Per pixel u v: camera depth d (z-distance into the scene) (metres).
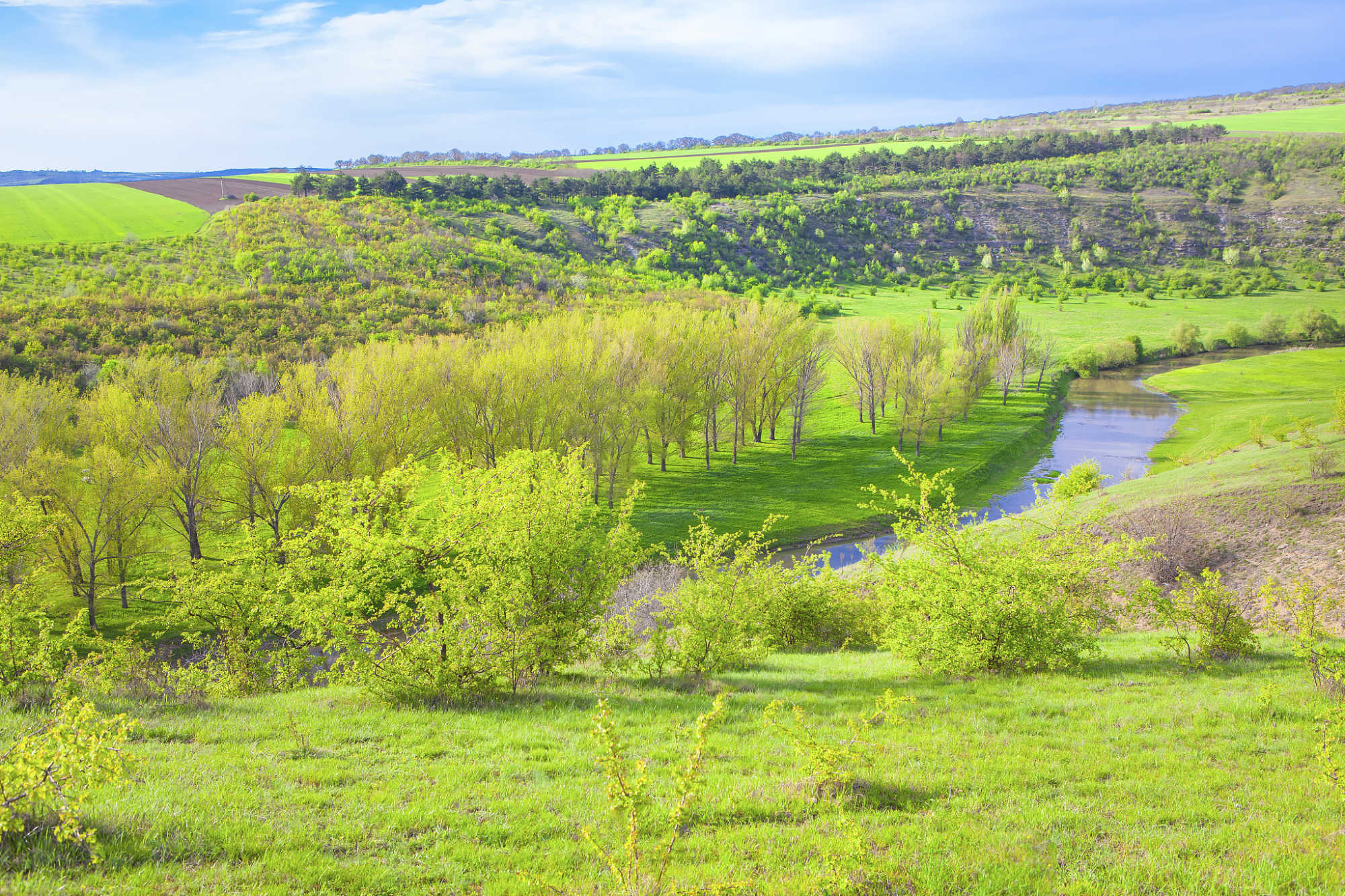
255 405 43.34
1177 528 30.55
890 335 78.38
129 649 19.41
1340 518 28.91
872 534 51.38
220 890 6.09
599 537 15.42
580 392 51.84
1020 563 14.93
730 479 63.16
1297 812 8.02
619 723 11.71
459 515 14.27
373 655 13.35
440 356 53.47
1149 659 16.14
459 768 9.48
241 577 20.16
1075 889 6.40
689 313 76.62
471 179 162.62
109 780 6.26
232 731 10.98
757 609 17.73
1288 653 16.17
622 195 187.88
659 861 6.33
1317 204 197.00
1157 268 184.50
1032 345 99.94
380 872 6.62
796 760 9.95
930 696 13.42
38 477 37.75
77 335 71.06
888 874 6.60
